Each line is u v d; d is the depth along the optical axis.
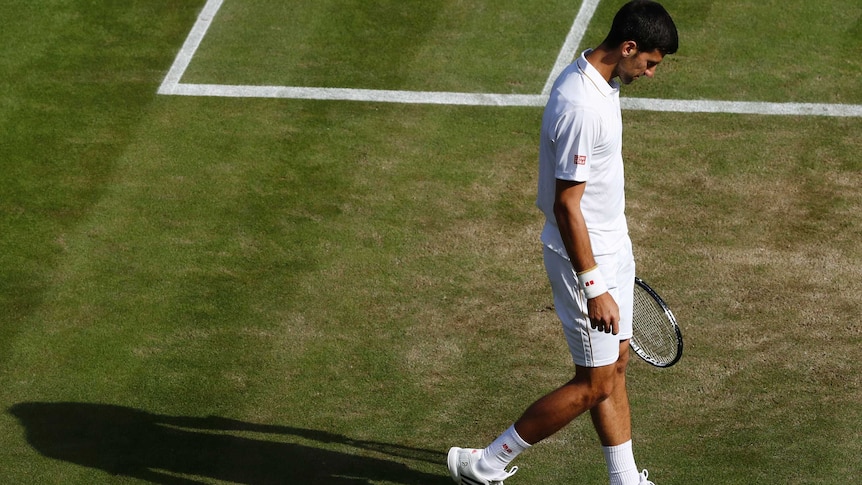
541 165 14.88
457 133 26.56
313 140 26.58
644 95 27.55
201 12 32.41
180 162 26.02
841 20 30.08
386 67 29.38
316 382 19.34
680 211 23.31
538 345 19.94
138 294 21.81
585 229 14.21
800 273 21.25
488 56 29.53
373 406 18.77
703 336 19.83
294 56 30.09
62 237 23.62
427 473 17.38
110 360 20.12
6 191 25.22
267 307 21.23
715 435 17.73
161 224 23.88
